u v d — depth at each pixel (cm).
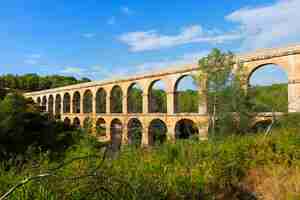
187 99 6128
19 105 3409
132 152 1133
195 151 1095
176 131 4119
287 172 959
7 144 2778
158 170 865
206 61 2867
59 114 7588
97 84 6003
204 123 2927
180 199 743
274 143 1176
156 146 1240
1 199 442
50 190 582
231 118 2669
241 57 3394
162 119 4362
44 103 8319
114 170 765
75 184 606
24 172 763
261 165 1035
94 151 1098
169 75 4359
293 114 2011
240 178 972
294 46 2952
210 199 805
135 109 6731
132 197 629
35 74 14450
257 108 2767
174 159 1047
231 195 877
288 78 2988
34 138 3125
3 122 2941
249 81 3297
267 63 3170
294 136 1184
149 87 4772
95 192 591
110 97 5684
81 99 6544
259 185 933
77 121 6706
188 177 824
